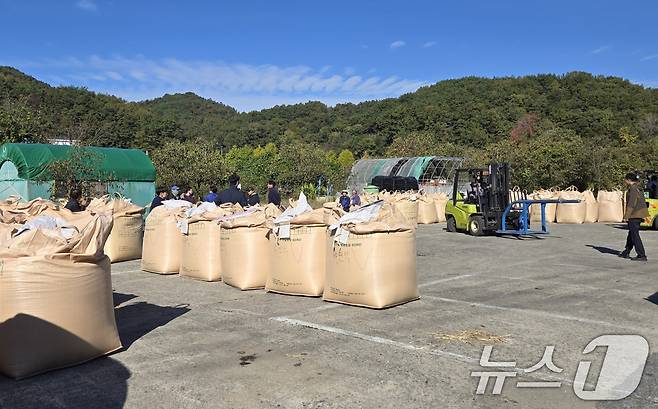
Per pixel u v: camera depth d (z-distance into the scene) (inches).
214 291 314.7
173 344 212.5
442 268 403.2
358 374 179.0
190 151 1264.8
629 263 422.9
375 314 255.0
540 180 1240.8
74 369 183.6
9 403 156.8
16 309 173.0
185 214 372.2
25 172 597.0
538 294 304.3
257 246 317.1
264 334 224.8
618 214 846.5
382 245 263.9
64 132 1034.7
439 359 193.2
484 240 599.8
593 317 251.1
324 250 293.0
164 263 373.4
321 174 1562.5
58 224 208.5
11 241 181.3
